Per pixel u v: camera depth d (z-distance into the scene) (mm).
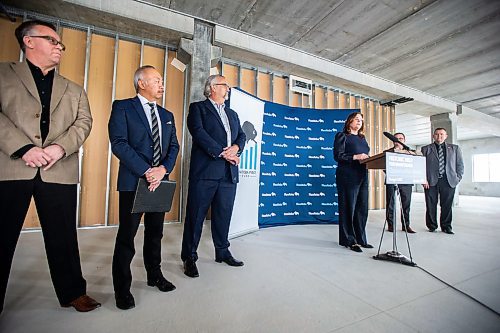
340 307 1429
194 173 1965
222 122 2068
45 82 1282
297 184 4066
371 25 4219
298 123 4184
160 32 3922
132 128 1474
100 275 1781
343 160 2602
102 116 3787
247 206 3199
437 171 3537
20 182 1153
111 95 3855
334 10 3859
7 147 1102
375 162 2322
